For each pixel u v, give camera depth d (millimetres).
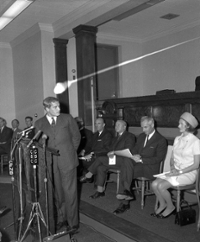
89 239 2900
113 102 5312
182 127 3248
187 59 7082
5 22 6012
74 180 2975
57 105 2875
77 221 3057
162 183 3172
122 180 3541
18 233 2855
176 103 4094
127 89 8250
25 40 7000
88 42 5531
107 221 3199
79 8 5324
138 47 8383
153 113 4527
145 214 3414
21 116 7480
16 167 2893
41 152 2596
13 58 7707
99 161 4191
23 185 2803
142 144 3914
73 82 6988
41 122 2973
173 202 3500
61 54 6449
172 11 6141
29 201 2654
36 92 6668
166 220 3215
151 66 8133
